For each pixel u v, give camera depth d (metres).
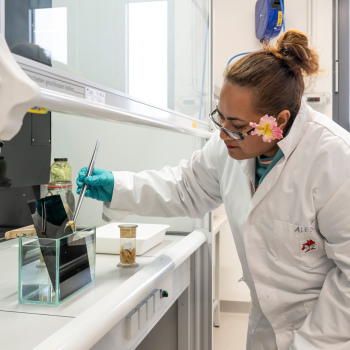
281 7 2.58
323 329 0.99
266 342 1.25
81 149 1.71
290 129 1.04
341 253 0.99
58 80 0.69
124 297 0.92
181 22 1.54
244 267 1.25
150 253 1.39
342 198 0.98
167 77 1.39
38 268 0.92
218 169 1.30
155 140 1.73
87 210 1.70
